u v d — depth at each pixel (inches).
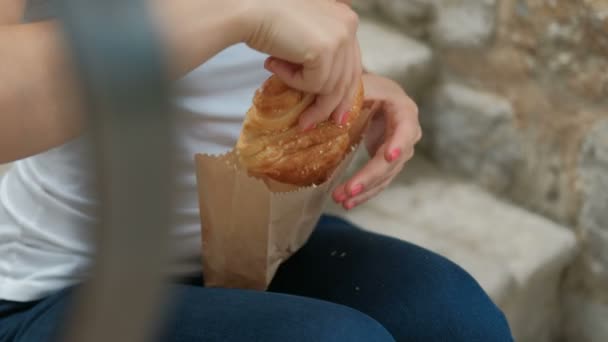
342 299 52.3
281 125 47.1
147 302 14.9
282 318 46.1
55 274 49.1
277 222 47.9
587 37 78.5
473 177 92.6
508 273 78.8
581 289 87.3
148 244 14.7
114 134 14.2
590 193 83.2
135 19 14.4
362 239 55.0
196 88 50.3
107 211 14.3
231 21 40.9
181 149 16.5
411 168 93.8
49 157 48.9
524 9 82.4
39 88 38.4
